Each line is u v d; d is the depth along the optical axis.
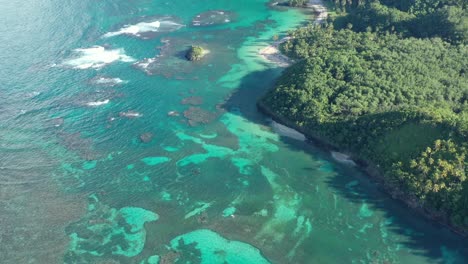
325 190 119.69
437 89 136.00
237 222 111.12
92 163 130.00
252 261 101.44
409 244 105.00
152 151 133.88
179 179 124.00
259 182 122.44
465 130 113.06
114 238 107.44
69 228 110.19
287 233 108.19
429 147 114.44
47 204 116.88
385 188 118.50
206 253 103.50
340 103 136.62
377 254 102.81
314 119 136.25
